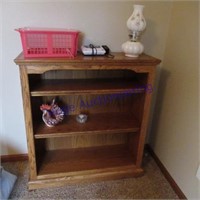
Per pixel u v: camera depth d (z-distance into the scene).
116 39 1.52
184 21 1.41
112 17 1.45
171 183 1.60
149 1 1.48
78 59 1.21
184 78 1.42
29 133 1.34
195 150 1.33
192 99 1.35
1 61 1.42
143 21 1.26
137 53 1.32
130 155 1.76
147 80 1.38
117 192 1.51
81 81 1.50
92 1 1.39
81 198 1.44
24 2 1.31
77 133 1.42
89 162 1.65
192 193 1.38
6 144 1.69
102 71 1.58
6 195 1.32
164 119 1.71
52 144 1.74
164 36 1.62
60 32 1.16
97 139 1.82
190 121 1.37
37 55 1.17
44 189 1.49
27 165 1.71
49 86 1.36
